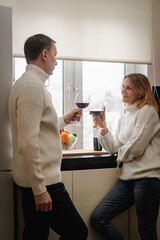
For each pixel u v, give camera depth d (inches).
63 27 82.4
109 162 77.6
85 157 75.7
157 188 69.0
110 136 75.4
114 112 94.4
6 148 60.9
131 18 89.0
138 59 89.7
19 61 84.5
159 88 90.1
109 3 86.7
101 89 93.2
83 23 84.1
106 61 86.3
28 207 54.8
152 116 69.8
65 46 82.4
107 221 72.7
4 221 61.5
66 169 74.8
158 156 70.3
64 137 82.0
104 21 86.2
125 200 73.6
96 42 85.3
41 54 56.0
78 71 90.3
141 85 73.5
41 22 80.6
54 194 53.4
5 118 60.6
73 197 75.0
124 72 94.8
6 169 61.1
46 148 53.1
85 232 57.8
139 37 89.7
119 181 76.9
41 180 48.9
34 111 49.0
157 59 92.4
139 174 70.1
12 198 62.0
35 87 50.3
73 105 90.3
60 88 89.7
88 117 91.1
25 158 47.9
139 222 69.6
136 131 69.2
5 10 60.2
